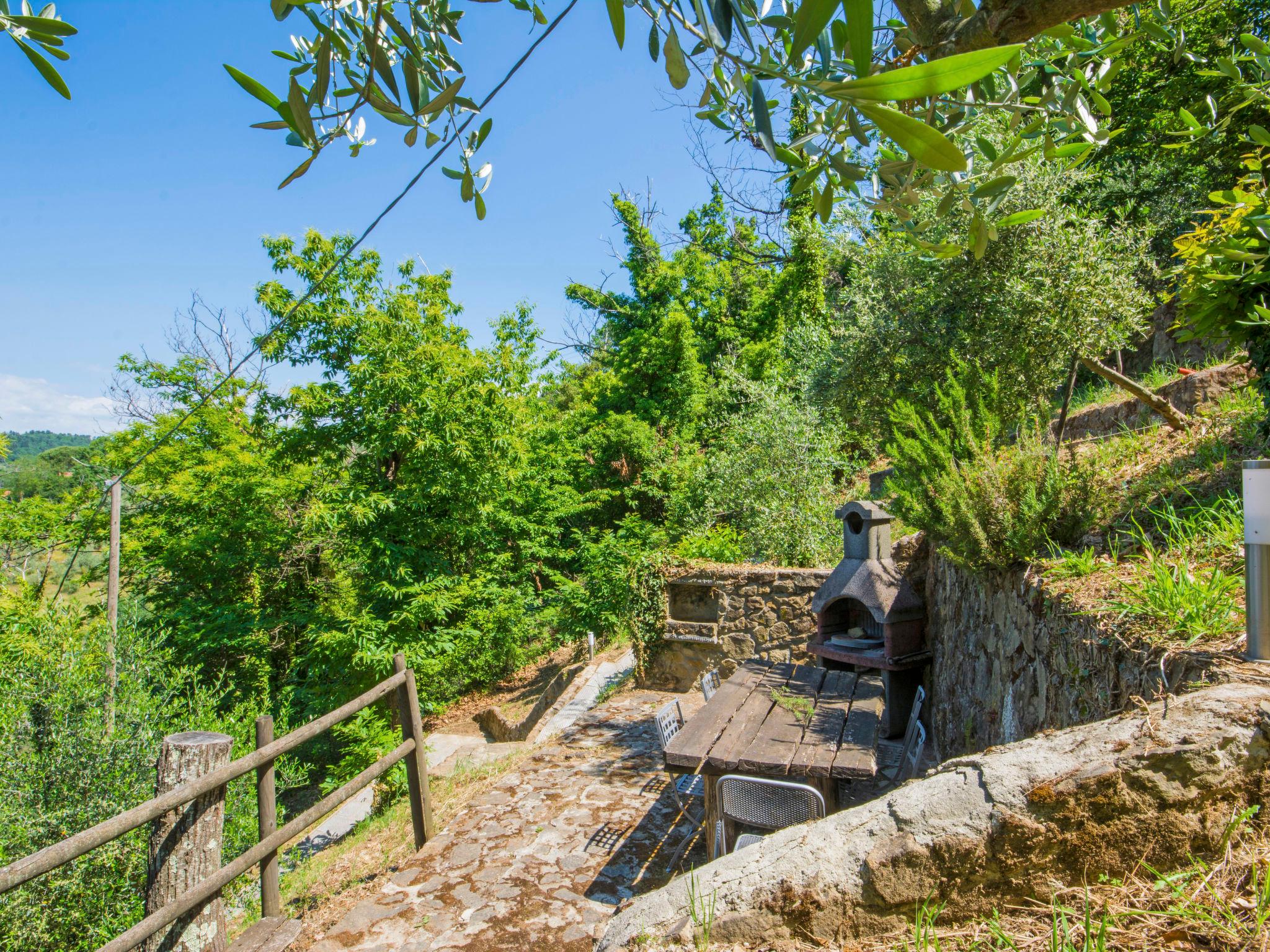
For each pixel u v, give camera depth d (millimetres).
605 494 17797
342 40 1075
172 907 2865
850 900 1409
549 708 7988
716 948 1443
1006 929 1315
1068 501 3371
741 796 3252
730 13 817
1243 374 5051
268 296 12539
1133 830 1332
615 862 3988
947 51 1010
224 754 3260
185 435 13414
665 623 7785
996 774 1449
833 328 8828
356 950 3297
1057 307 6594
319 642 10984
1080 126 1211
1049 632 2895
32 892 4203
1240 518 2623
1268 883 1207
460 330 14922
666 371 20125
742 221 25156
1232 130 7820
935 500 4352
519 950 3252
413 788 4375
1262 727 1345
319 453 13000
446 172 1398
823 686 4648
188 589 12938
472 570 13695
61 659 5266
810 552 9672
